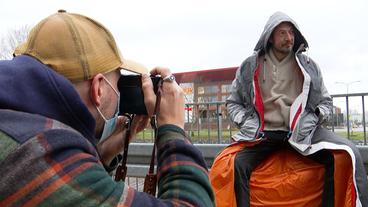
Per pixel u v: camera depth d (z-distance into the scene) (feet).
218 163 11.07
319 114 11.10
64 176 3.05
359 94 14.70
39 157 3.03
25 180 2.97
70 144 3.20
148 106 4.19
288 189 10.50
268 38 11.84
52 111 3.35
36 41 3.66
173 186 3.55
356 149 9.83
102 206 3.08
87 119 3.52
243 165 10.82
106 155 4.69
